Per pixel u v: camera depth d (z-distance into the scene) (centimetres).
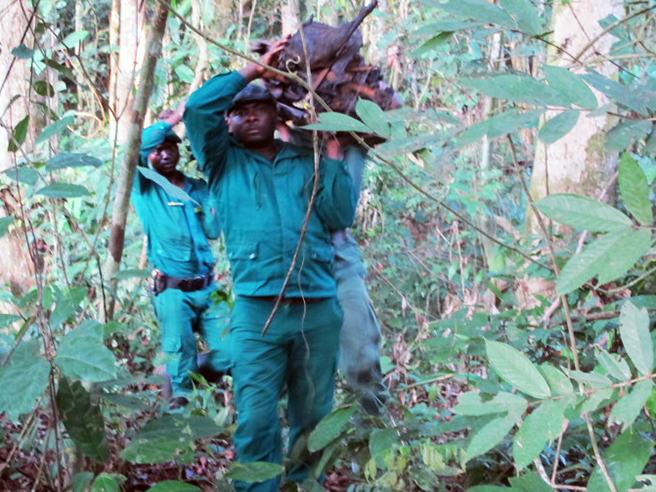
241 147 344
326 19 815
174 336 459
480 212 628
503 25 159
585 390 148
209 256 479
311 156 342
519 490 164
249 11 964
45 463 255
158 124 461
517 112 140
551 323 356
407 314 636
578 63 175
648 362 143
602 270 128
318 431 286
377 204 773
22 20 579
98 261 264
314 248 338
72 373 169
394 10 825
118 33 838
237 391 339
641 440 164
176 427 231
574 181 550
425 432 291
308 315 339
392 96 336
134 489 330
